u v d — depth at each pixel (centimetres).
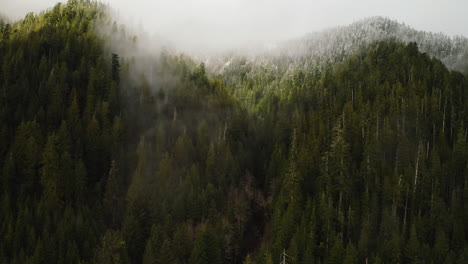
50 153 9181
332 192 9175
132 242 8350
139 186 9494
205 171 10781
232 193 10312
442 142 10781
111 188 9512
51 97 11144
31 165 9194
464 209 8700
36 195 8969
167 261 7881
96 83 12169
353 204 8794
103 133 10562
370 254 7744
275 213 8838
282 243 7981
